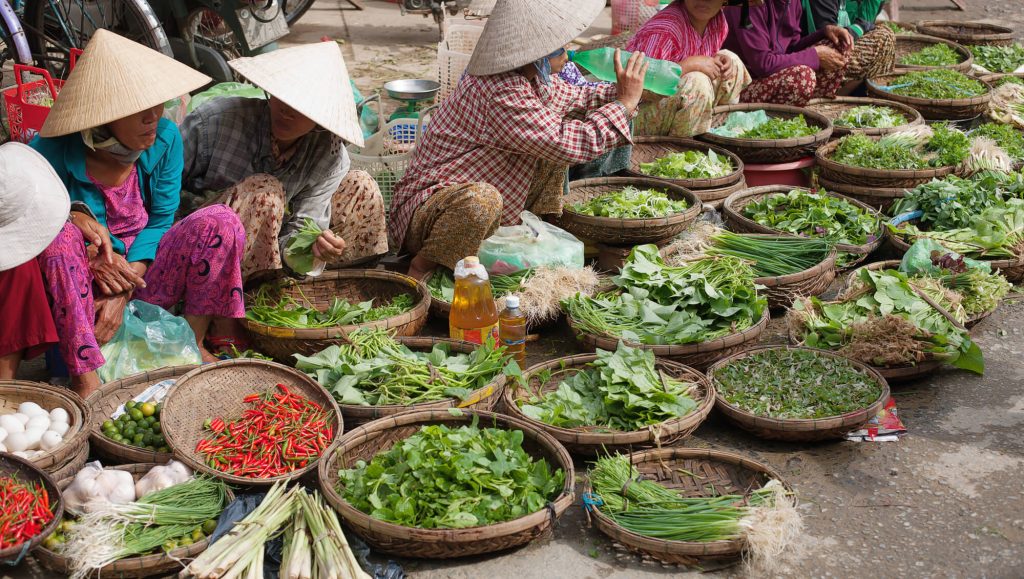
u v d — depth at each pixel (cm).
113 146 334
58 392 305
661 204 473
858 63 676
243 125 380
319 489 297
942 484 316
